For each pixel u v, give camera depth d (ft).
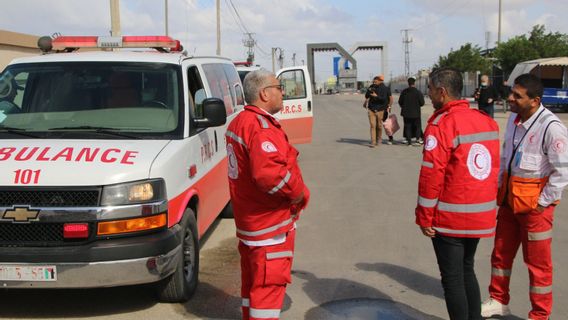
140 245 13.52
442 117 12.25
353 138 58.85
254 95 11.78
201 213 17.79
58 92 17.07
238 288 17.17
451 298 12.66
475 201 12.20
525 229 13.93
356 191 31.60
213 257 20.25
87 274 13.26
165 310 15.44
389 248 21.15
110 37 20.59
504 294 14.90
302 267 19.07
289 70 40.70
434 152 12.09
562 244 21.30
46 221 13.28
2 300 16.12
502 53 138.51
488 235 12.41
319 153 47.32
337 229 23.82
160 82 17.33
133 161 14.02
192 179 16.47
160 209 13.97
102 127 16.01
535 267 13.97
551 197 13.34
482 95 54.34
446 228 12.37
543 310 14.02
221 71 23.41
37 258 13.17
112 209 13.39
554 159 13.19
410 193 30.94
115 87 17.12
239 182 11.81
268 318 11.91
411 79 50.37
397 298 16.30
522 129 13.73
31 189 13.33
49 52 20.52
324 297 16.40
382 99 50.62
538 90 13.41
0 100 16.99
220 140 20.88
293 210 12.24
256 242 11.77
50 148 14.35
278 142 11.32
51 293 16.63
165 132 16.14
